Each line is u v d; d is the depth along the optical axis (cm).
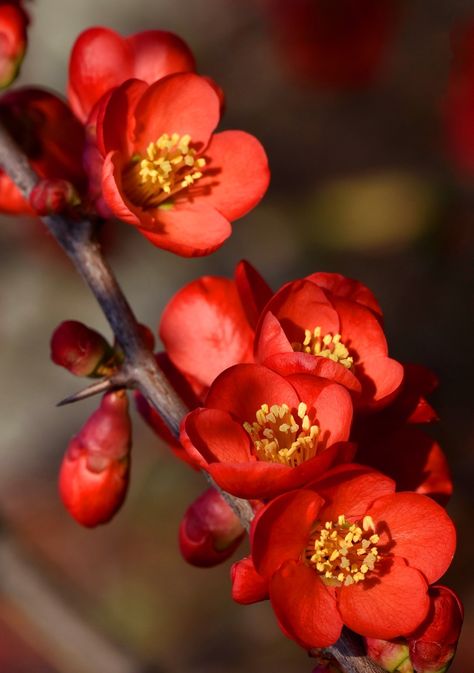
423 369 56
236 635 104
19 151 59
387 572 53
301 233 112
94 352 56
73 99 61
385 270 113
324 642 53
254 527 52
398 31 124
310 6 119
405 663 53
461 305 110
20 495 124
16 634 101
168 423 56
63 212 57
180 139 57
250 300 55
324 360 54
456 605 53
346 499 53
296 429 54
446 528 53
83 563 113
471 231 104
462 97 107
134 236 122
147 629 106
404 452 56
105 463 58
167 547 112
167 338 58
